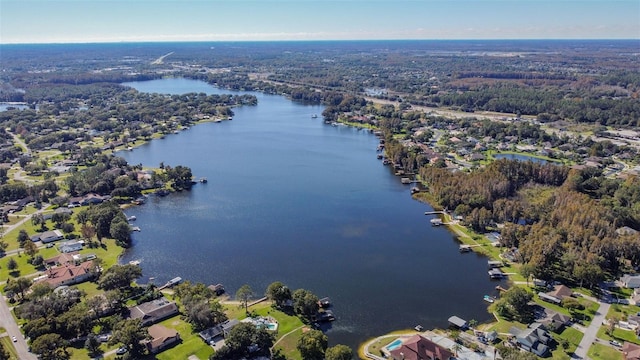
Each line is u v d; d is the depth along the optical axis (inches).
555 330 7283.5
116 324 7027.6
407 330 7455.7
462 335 7214.6
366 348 6968.5
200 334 7140.8
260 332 6786.4
